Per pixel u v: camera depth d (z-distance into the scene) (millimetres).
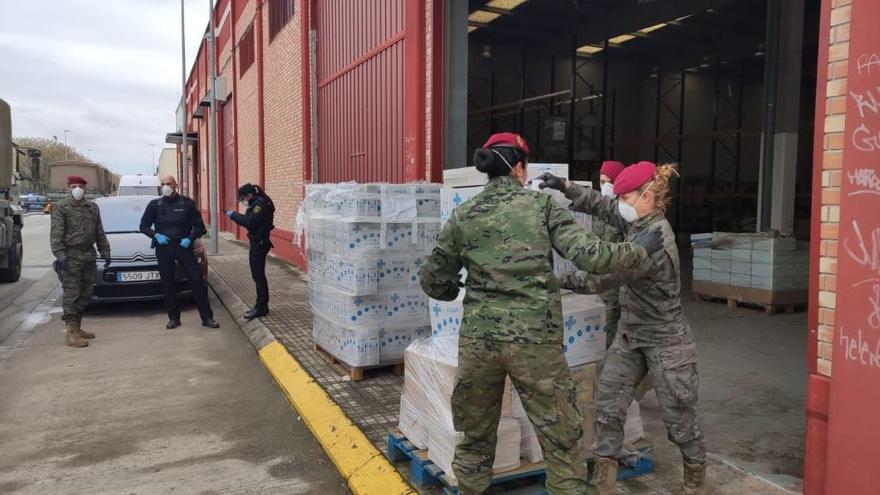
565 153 18000
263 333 7227
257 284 7941
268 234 7949
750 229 19000
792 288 8281
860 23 2871
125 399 5410
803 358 6090
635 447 3596
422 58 7293
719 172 22516
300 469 4055
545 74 20641
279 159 14906
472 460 2941
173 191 8039
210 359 6680
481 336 2699
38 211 45125
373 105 8977
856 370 2908
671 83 22062
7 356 6809
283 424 4836
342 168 10531
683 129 22188
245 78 19562
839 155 3047
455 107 7129
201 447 4395
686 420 3117
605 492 3213
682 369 3066
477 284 2764
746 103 21875
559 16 16438
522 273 2662
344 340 5508
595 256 2547
